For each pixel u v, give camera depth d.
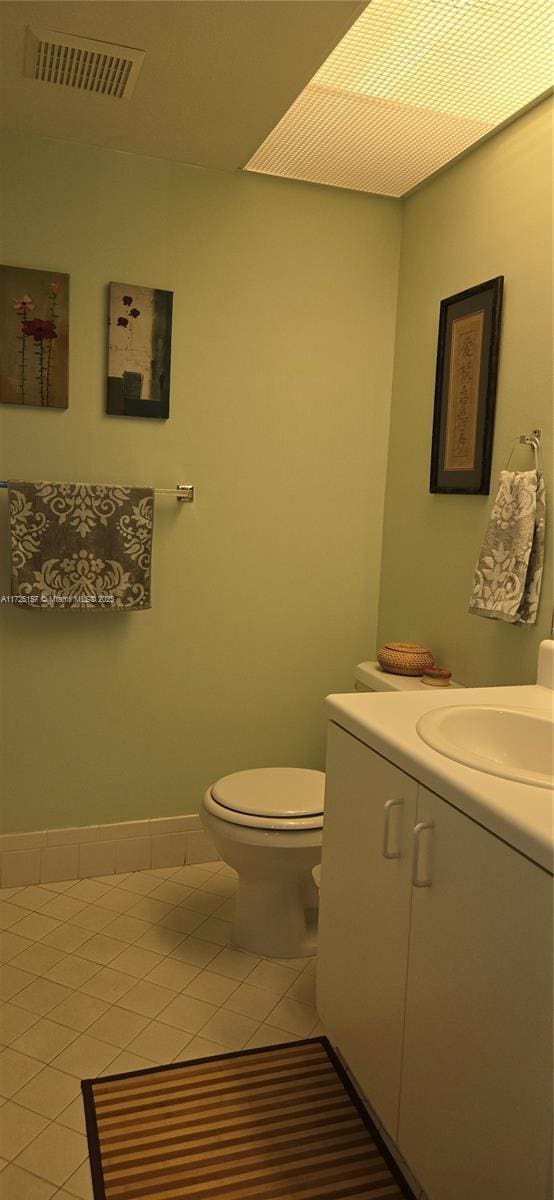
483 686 2.31
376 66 1.92
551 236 2.02
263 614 2.79
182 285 2.55
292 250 2.66
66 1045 1.88
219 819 2.13
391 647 2.52
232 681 2.78
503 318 2.21
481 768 1.34
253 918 2.27
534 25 1.73
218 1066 1.83
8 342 2.38
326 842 1.82
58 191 2.38
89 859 2.67
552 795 1.24
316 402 2.76
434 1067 1.36
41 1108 1.69
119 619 2.61
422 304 2.65
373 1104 1.60
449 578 2.49
